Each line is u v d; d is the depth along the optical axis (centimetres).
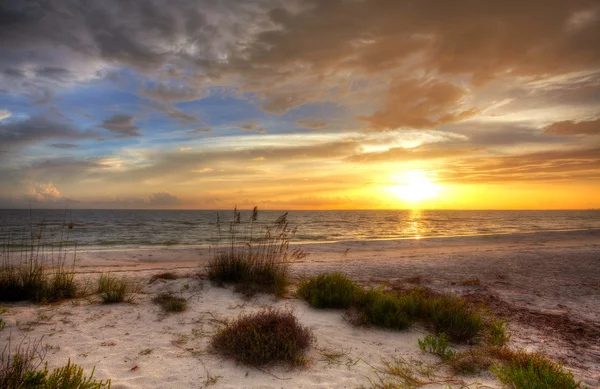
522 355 420
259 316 489
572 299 764
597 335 537
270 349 418
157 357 419
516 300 747
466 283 880
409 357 443
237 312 603
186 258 1432
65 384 309
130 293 706
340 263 1279
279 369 396
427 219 8669
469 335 495
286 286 787
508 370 371
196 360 413
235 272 776
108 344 454
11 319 526
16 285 643
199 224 5078
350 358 435
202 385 354
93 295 691
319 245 1998
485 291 818
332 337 506
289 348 420
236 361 408
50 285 691
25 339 457
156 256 1453
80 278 858
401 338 510
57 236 2556
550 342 505
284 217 837
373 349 466
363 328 544
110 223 5188
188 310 608
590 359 446
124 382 355
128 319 556
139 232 3291
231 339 438
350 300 641
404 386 363
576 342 507
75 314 570
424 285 874
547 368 365
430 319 567
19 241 1891
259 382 365
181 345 458
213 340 460
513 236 2633
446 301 606
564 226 5150
